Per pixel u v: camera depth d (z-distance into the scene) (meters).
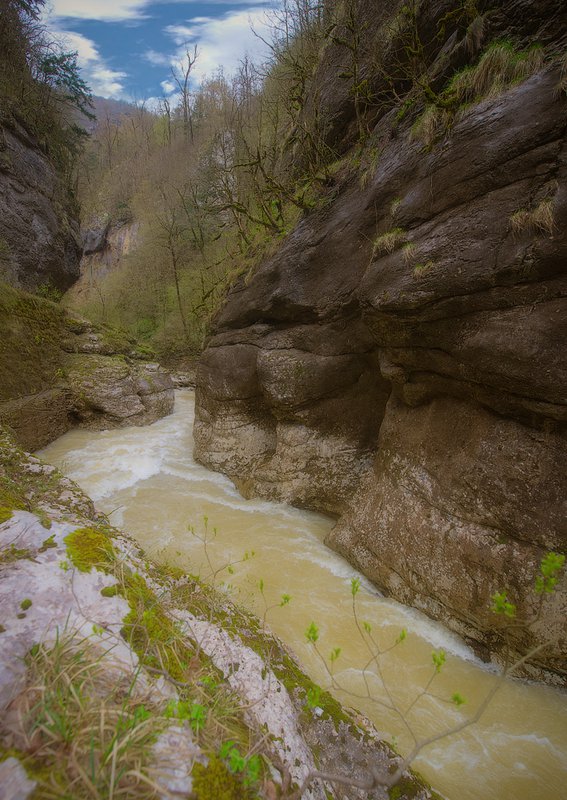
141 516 6.22
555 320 3.09
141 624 1.77
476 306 3.55
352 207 5.44
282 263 6.37
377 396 5.95
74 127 21.44
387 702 3.21
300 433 6.41
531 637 3.24
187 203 23.67
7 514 2.36
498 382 3.49
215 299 9.85
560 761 2.82
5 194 14.12
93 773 1.05
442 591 3.82
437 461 4.19
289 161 8.67
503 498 3.50
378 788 1.95
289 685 2.20
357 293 4.71
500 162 3.38
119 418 11.34
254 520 6.10
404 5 5.17
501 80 3.51
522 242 3.19
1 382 8.87
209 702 1.58
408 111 4.80
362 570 4.69
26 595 1.72
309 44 9.15
